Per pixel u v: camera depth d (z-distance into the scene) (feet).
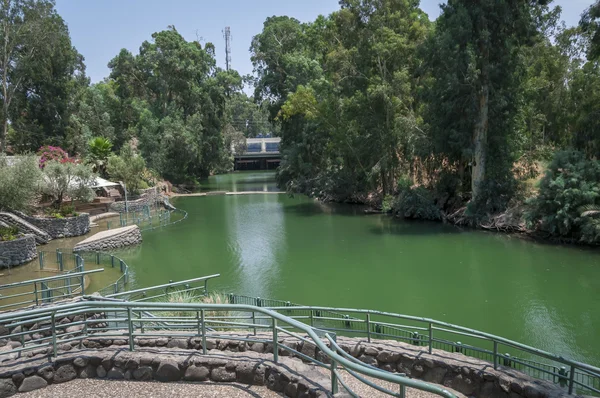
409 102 123.54
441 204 111.96
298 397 17.28
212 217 122.52
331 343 17.22
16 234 71.72
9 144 156.87
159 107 204.03
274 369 18.63
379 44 118.73
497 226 93.71
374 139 127.75
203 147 217.15
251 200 160.97
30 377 18.99
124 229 88.22
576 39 121.39
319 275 66.08
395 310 50.98
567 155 82.02
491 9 91.97
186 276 65.26
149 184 161.07
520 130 103.71
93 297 32.81
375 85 120.88
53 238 89.76
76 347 23.93
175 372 19.52
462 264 71.10
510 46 94.58
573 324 46.01
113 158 139.13
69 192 98.84
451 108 96.99
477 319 47.91
